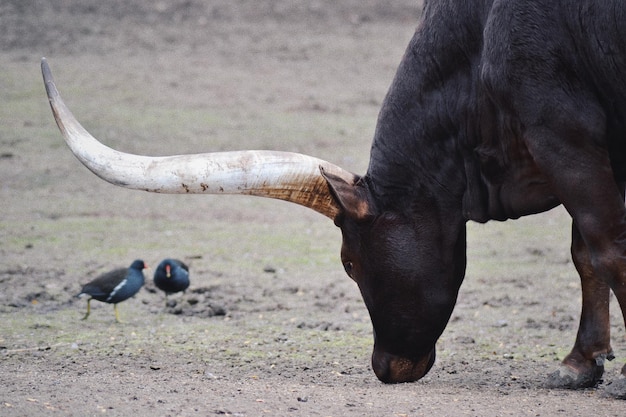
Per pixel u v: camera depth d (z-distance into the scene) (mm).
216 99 72875
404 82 20891
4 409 18750
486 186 20344
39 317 31125
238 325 30250
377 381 22688
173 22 90500
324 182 20156
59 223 46406
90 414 18547
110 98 71562
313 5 95312
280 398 20078
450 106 20391
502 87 19078
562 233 46500
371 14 94438
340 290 35594
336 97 75000
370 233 20625
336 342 27594
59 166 57500
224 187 19453
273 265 39625
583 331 21688
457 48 20188
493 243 44281
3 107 68125
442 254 20703
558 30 18719
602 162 18781
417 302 20609
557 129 18734
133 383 21547
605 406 19438
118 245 42500
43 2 91375
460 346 27406
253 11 93562
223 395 20297
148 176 19125
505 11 18938
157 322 30828
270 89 76062
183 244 43062
